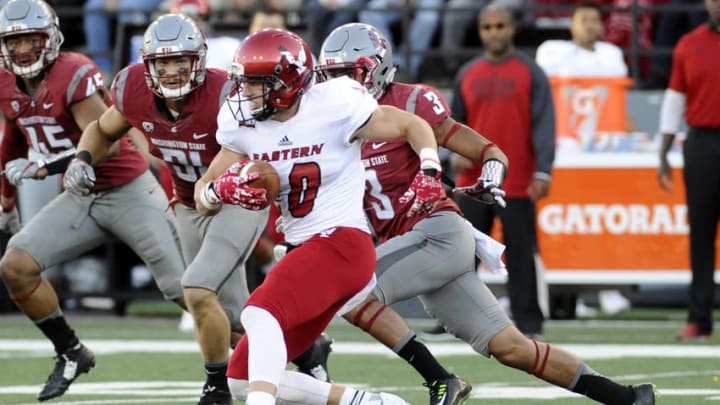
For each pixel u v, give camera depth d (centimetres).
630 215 3825
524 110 3303
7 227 2628
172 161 2227
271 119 1773
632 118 4084
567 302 4062
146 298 4112
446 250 2023
